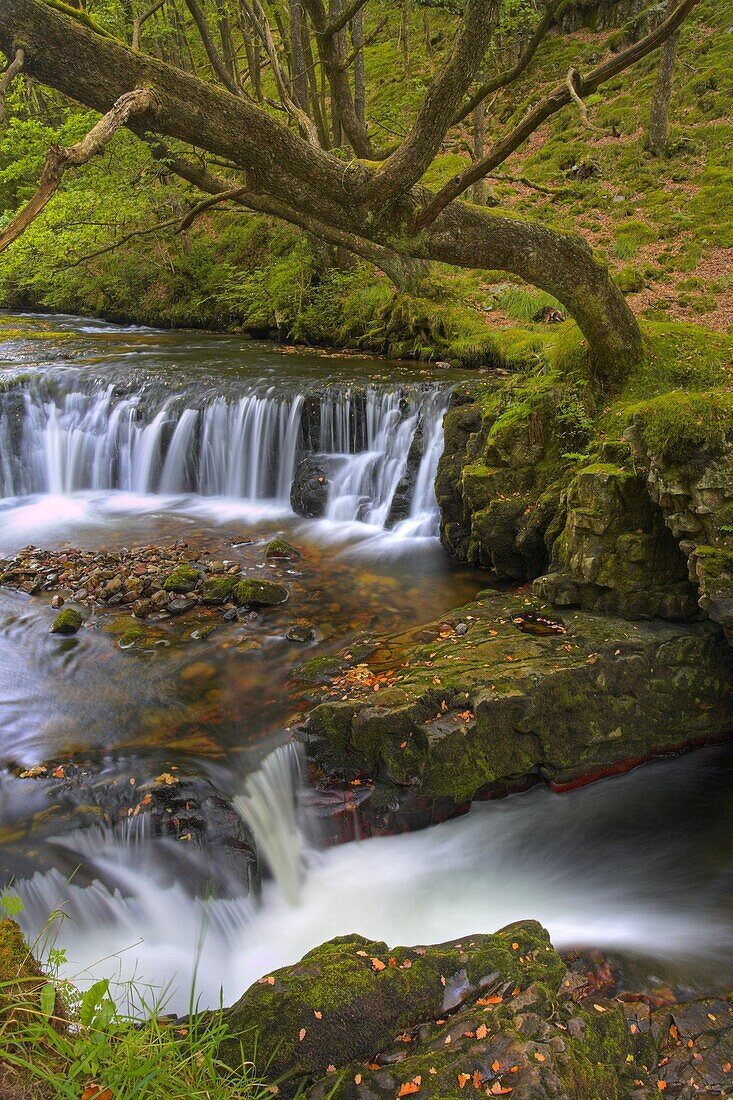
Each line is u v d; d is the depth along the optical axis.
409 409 9.55
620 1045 3.31
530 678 5.20
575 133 17.75
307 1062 3.01
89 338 16.69
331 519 9.73
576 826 5.21
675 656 5.66
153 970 4.07
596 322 6.62
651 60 18.45
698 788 5.52
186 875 4.50
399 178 4.95
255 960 4.26
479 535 7.41
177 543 8.94
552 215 15.24
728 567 5.14
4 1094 2.12
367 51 25.38
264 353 14.27
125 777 4.93
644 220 14.39
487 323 12.81
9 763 5.16
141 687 6.08
